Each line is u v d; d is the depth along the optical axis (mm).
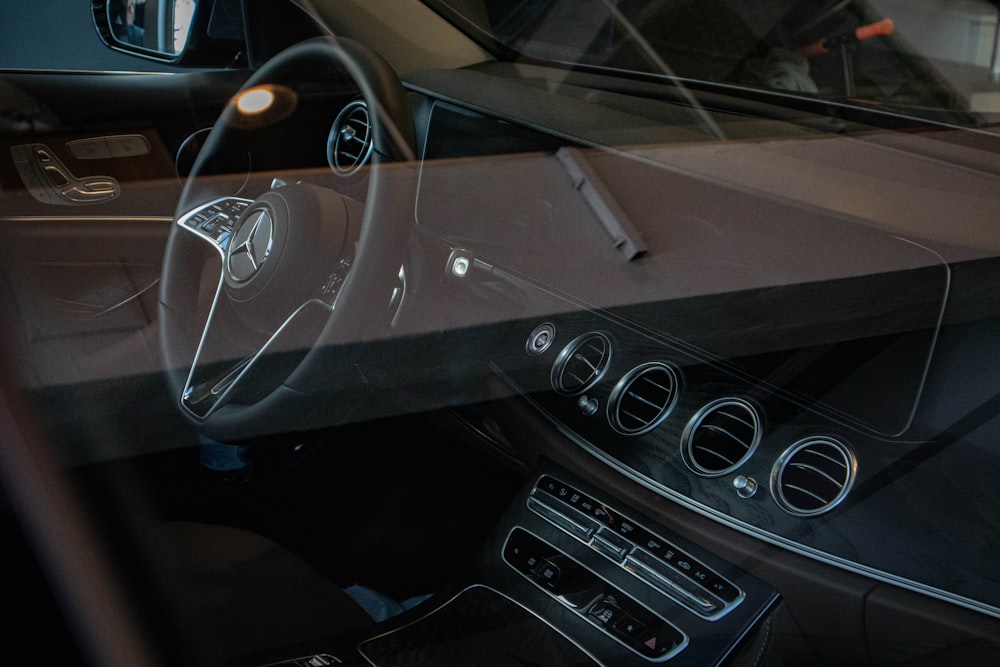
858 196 1012
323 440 1225
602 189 1038
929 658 851
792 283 922
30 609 474
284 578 962
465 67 1473
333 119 1135
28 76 1509
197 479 1154
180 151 1593
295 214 994
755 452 932
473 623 956
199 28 1577
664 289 969
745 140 1147
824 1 1346
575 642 934
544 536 1029
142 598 543
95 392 727
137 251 1201
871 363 902
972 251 920
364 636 919
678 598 934
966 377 869
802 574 895
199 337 1062
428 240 1062
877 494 871
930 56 1294
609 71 1423
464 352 1049
